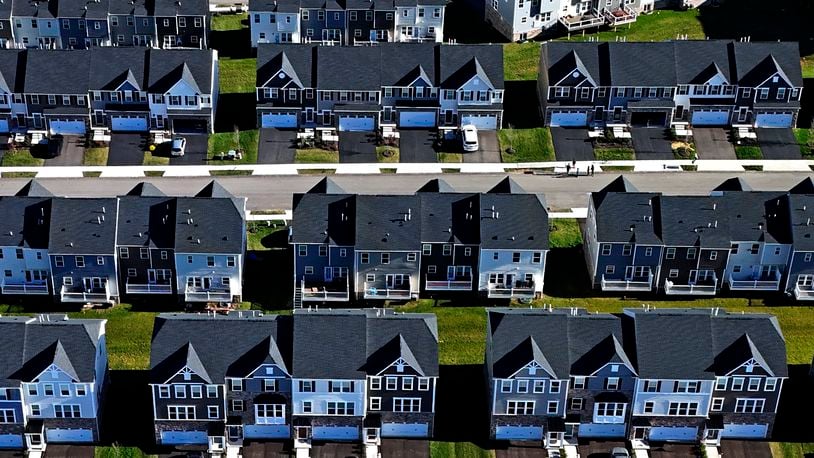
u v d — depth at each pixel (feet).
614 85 501.97
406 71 504.43
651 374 348.38
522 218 409.90
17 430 350.84
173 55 501.97
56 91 494.18
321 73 499.51
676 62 507.30
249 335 352.49
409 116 508.12
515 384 349.00
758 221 414.00
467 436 359.25
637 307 410.11
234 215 407.23
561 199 465.47
